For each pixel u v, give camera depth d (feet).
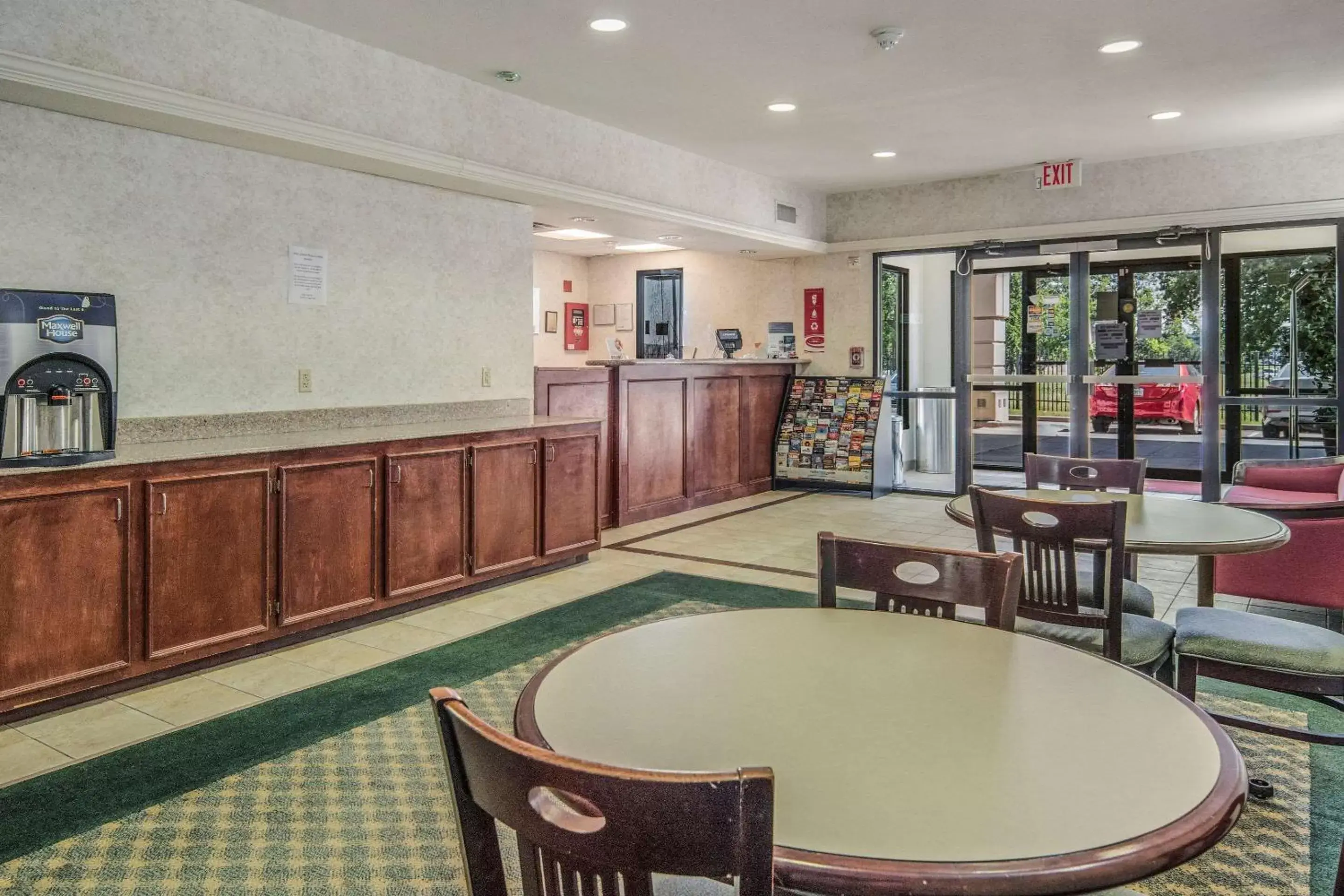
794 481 29.37
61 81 10.96
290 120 13.48
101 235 12.46
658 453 24.23
